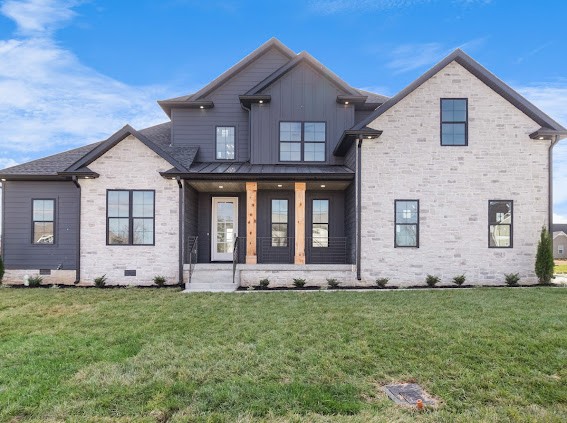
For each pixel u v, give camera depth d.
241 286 11.15
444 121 11.39
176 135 13.91
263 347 5.12
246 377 4.09
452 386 3.93
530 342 5.18
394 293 9.46
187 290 10.44
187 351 5.00
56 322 6.66
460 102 11.41
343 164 13.21
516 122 11.34
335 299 8.64
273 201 13.48
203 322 6.54
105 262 11.50
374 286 11.05
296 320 6.61
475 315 6.78
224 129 14.05
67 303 8.35
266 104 13.33
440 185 11.25
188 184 12.27
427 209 11.22
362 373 4.27
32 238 12.23
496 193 11.23
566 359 4.60
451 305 7.71
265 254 13.34
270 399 3.60
